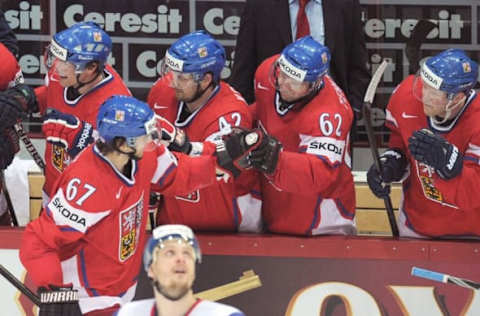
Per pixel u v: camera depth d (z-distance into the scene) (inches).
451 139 554.9
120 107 490.6
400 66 812.6
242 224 594.9
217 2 814.5
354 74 721.0
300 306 582.2
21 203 755.4
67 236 494.3
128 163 506.3
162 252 388.8
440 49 810.2
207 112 571.2
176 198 588.4
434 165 529.0
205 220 591.5
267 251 583.8
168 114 582.9
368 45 813.2
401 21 807.7
